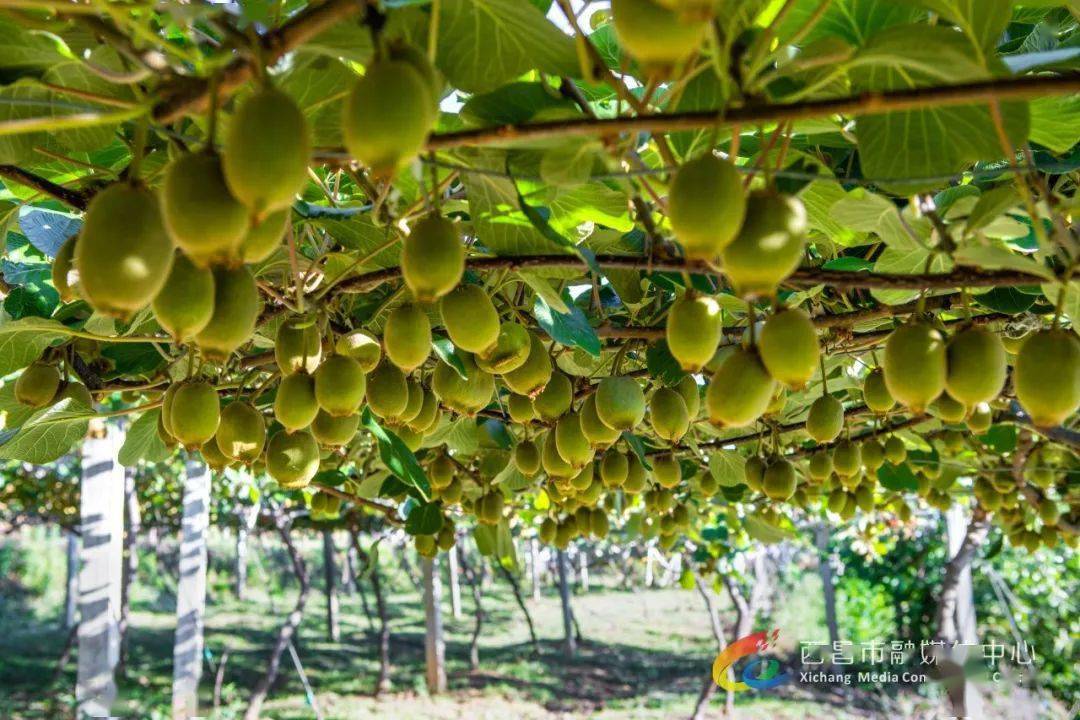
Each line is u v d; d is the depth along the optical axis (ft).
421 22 3.97
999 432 11.94
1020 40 6.77
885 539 35.58
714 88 4.64
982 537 21.91
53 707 38.27
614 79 3.69
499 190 5.37
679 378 7.69
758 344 4.01
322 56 4.33
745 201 3.31
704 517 22.71
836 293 8.30
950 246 4.66
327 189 6.50
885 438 10.63
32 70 4.33
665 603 69.36
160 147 5.93
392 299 6.47
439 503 12.41
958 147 4.34
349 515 25.58
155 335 6.92
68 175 6.50
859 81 4.42
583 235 6.52
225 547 81.76
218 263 3.16
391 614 67.67
